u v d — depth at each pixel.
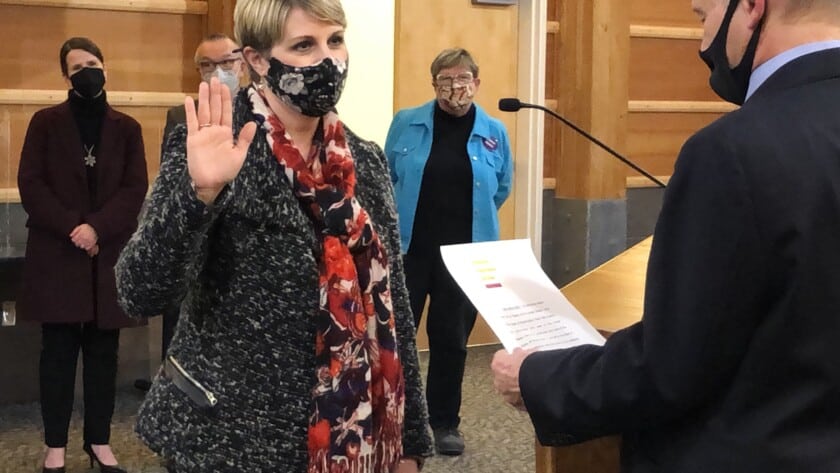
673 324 1.08
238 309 1.49
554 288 1.48
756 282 1.06
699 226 1.08
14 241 4.18
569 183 5.79
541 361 1.26
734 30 1.18
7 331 4.20
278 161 1.50
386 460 1.58
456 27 5.23
